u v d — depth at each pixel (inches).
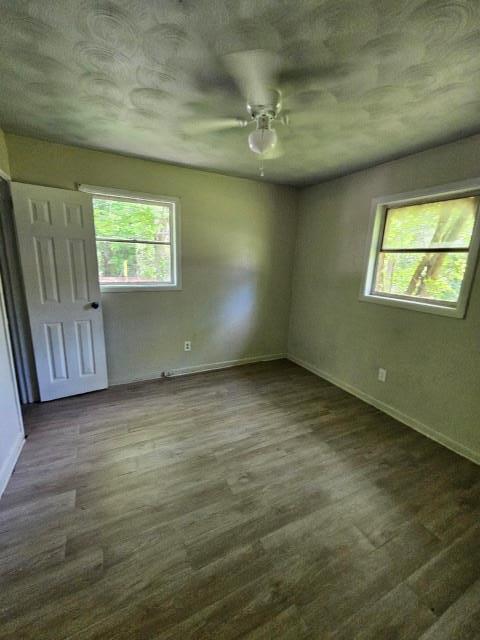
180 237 131.8
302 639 45.2
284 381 142.2
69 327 113.9
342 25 45.8
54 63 57.1
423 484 77.8
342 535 62.6
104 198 116.6
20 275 105.3
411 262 106.0
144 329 133.1
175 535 61.4
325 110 72.9
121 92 67.8
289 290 168.1
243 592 51.2
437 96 65.9
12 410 83.4
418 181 99.3
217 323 150.8
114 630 45.4
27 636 44.4
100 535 60.8
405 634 46.1
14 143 97.0
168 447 90.0
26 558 55.6
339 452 90.0
